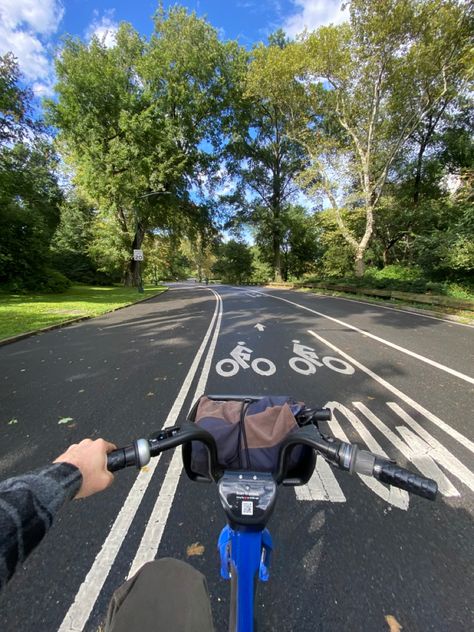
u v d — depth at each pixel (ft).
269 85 73.51
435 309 44.32
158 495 8.84
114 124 85.40
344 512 8.21
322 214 81.71
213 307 53.06
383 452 10.80
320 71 62.85
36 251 74.33
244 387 16.61
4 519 2.23
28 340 28.53
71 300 61.05
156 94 88.53
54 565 6.75
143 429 12.43
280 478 4.09
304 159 83.92
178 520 7.95
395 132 75.36
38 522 2.41
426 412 13.71
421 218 84.53
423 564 6.73
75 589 6.25
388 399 15.03
